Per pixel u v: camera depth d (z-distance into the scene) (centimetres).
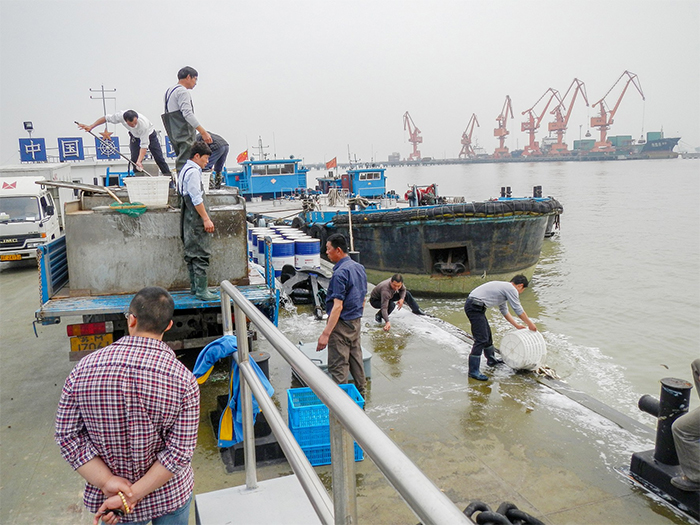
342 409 124
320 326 841
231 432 424
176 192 634
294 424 424
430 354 720
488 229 1598
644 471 414
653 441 481
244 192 2803
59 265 591
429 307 1579
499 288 629
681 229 3191
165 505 205
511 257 1658
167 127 638
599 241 2814
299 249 1095
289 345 187
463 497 396
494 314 1470
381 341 779
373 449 103
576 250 2566
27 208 1466
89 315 543
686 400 398
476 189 8275
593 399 571
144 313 203
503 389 600
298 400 481
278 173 2766
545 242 2831
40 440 462
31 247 1450
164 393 192
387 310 820
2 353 713
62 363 665
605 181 10212
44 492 382
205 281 553
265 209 2366
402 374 647
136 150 820
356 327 538
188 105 614
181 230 554
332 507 159
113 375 190
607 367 1014
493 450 465
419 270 1692
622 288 1755
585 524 365
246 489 292
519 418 526
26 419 505
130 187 580
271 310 598
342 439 138
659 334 1242
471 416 530
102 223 570
